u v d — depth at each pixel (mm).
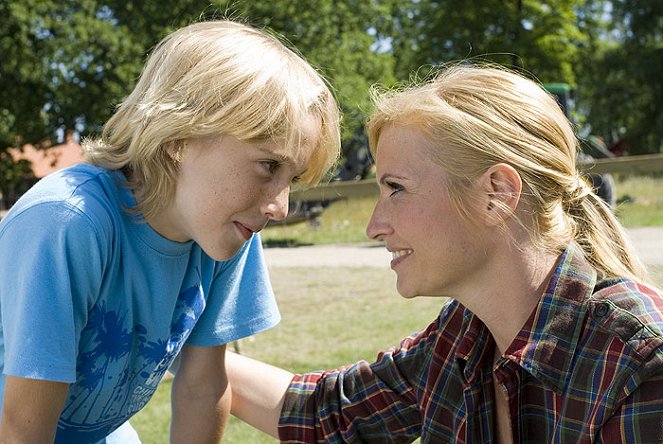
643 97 36875
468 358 1884
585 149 13008
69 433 2012
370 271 9555
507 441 1858
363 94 20906
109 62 21641
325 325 6449
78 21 20656
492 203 1719
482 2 27781
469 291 1805
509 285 1770
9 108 22875
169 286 1954
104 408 2004
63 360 1728
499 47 27547
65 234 1727
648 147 38500
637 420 1576
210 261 2092
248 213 1827
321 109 1877
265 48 1851
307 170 1936
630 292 1711
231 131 1747
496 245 1750
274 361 5289
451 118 1715
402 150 1762
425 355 2070
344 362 5176
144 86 1898
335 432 2189
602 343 1665
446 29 28094
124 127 1891
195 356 2240
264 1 21422
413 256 1796
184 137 1776
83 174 1838
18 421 1769
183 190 1833
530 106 1756
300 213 15500
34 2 20984
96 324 1864
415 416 2123
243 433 3859
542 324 1725
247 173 1793
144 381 2055
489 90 1758
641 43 35438
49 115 23141
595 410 1626
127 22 21797
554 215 1769
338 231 14375
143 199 1856
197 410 2246
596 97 37625
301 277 9312
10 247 1745
